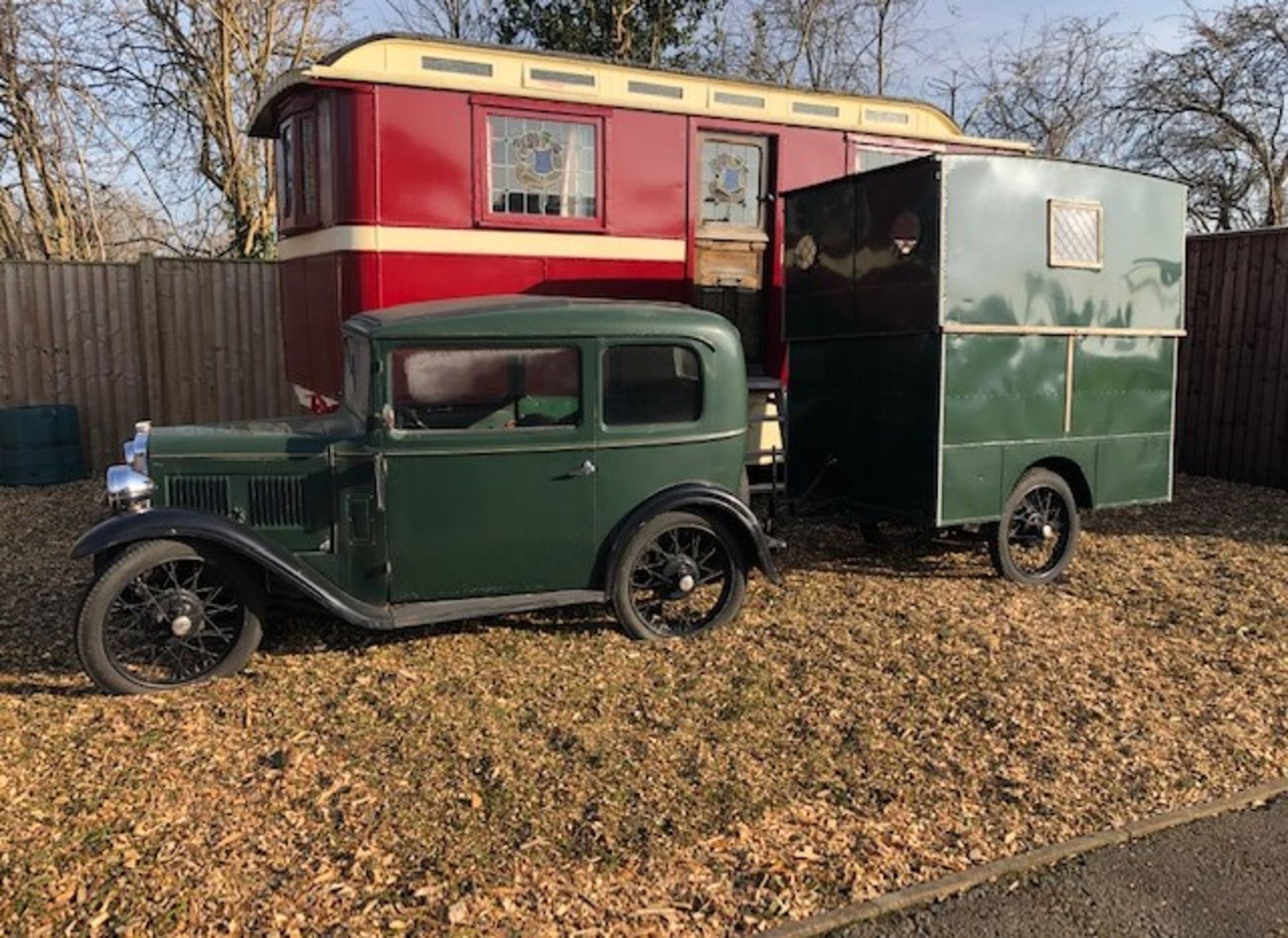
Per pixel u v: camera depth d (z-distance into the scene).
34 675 4.46
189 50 14.24
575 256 6.72
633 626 4.91
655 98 6.89
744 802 3.38
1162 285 6.36
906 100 7.93
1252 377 9.51
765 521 6.05
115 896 2.81
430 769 3.60
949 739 3.89
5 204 13.92
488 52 6.35
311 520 4.50
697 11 18.84
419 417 4.51
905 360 5.79
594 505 4.78
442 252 6.31
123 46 13.97
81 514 7.81
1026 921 2.75
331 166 6.15
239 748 3.75
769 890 2.87
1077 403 6.08
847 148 7.69
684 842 3.12
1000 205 5.64
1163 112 18.05
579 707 4.17
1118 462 6.32
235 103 14.62
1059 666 4.68
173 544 4.22
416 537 4.55
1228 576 6.30
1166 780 3.55
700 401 4.92
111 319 9.54
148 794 3.40
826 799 3.40
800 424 6.69
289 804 3.34
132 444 4.66
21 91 13.06
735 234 7.34
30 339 9.32
